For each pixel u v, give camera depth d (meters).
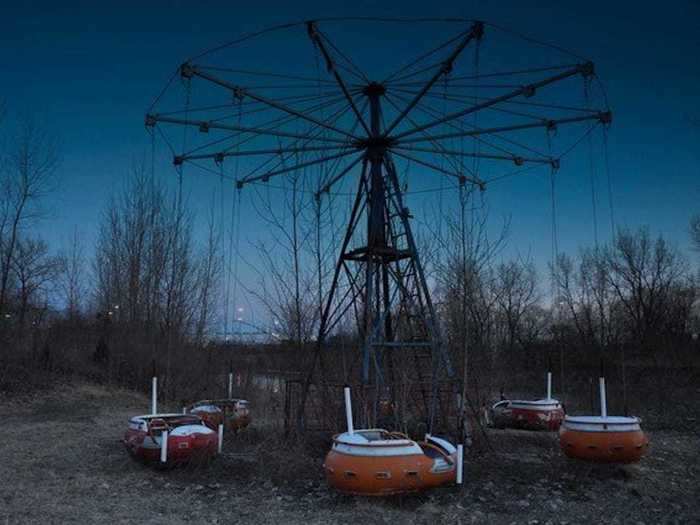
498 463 11.97
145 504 9.69
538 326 50.97
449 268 15.00
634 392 28.14
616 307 53.56
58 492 10.46
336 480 8.95
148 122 11.99
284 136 12.73
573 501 9.66
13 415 21.27
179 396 25.48
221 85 11.59
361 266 13.39
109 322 31.92
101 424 19.52
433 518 8.80
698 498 9.96
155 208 32.22
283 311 13.99
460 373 15.05
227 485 10.68
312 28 10.83
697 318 57.97
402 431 11.84
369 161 13.09
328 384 12.38
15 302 36.56
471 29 10.80
